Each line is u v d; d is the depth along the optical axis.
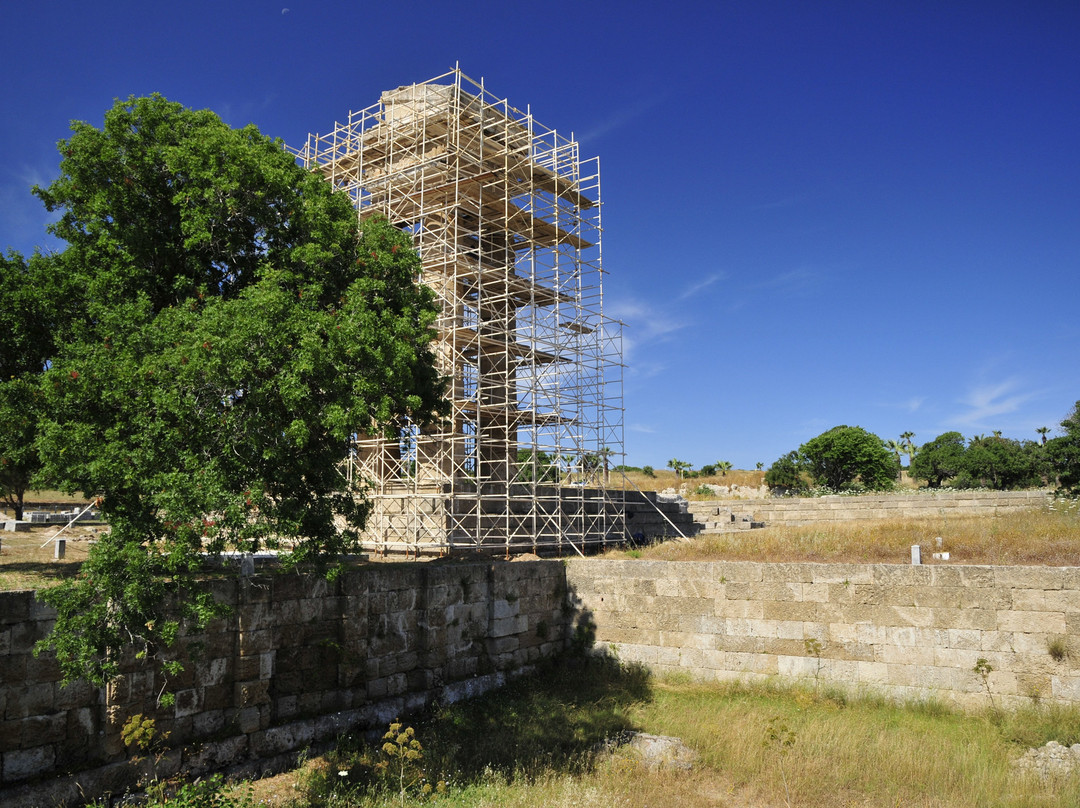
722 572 19.95
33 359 14.50
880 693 17.78
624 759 13.95
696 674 19.91
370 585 16.61
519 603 20.45
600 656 21.23
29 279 14.01
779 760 13.74
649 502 36.75
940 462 73.62
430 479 27.67
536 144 32.06
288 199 14.20
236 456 11.27
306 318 11.98
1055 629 16.45
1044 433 81.25
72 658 10.45
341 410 11.66
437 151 30.92
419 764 14.10
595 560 21.83
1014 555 19.41
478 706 17.77
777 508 40.38
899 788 12.71
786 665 18.94
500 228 33.59
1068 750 13.81
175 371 10.76
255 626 14.12
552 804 11.76
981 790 12.45
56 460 10.49
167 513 10.54
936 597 17.62
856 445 65.81
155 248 13.73
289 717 14.73
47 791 10.96
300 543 12.39
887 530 24.34
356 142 34.06
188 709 12.98
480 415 30.36
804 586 18.97
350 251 14.97
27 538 21.88
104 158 13.26
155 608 12.10
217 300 11.95
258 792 12.79
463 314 30.61
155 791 11.12
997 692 16.78
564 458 34.81
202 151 13.39
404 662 17.34
